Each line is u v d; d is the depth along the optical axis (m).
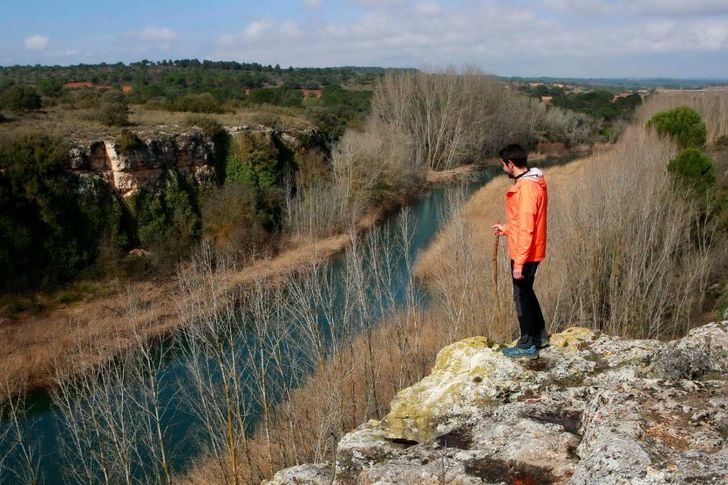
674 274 23.91
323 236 39.25
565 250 22.50
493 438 6.35
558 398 6.94
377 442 7.26
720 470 4.45
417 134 62.84
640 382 6.11
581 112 98.06
